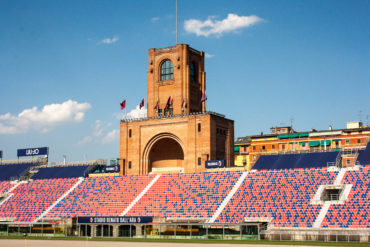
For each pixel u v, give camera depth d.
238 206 107.12
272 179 112.56
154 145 136.75
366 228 89.44
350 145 166.25
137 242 94.38
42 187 141.00
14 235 118.56
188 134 129.62
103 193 128.88
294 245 81.62
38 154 159.62
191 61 141.00
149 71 142.62
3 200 138.00
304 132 175.88
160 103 140.00
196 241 94.12
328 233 89.69
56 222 115.94
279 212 101.25
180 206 113.88
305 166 114.94
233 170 122.12
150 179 128.75
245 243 87.75
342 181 104.00
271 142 182.50
